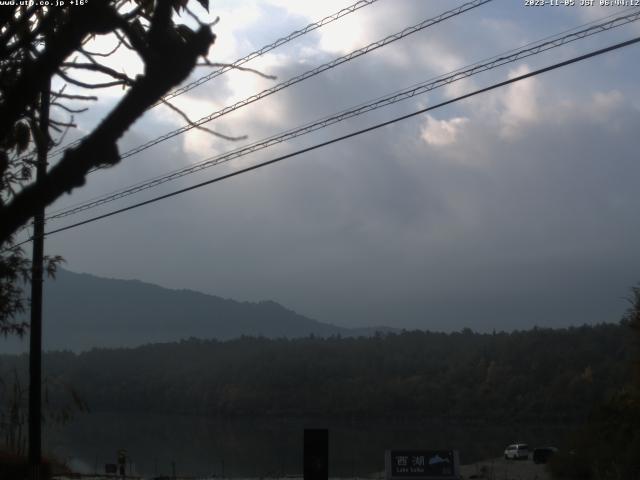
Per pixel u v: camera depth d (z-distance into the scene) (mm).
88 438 86375
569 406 97812
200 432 98625
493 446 75188
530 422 97625
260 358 134625
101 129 2709
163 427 105500
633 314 35562
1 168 4801
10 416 23688
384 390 115750
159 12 2867
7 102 3078
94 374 141875
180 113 3941
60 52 3096
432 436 87000
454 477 17609
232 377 133250
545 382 105562
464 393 111000
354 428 99312
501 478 36906
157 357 153000
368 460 63344
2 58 4176
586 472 32625
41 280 18984
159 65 2717
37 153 6750
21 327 14203
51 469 20609
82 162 2695
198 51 2744
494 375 108938
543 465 46344
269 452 73938
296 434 95688
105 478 26203
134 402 137250
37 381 19109
